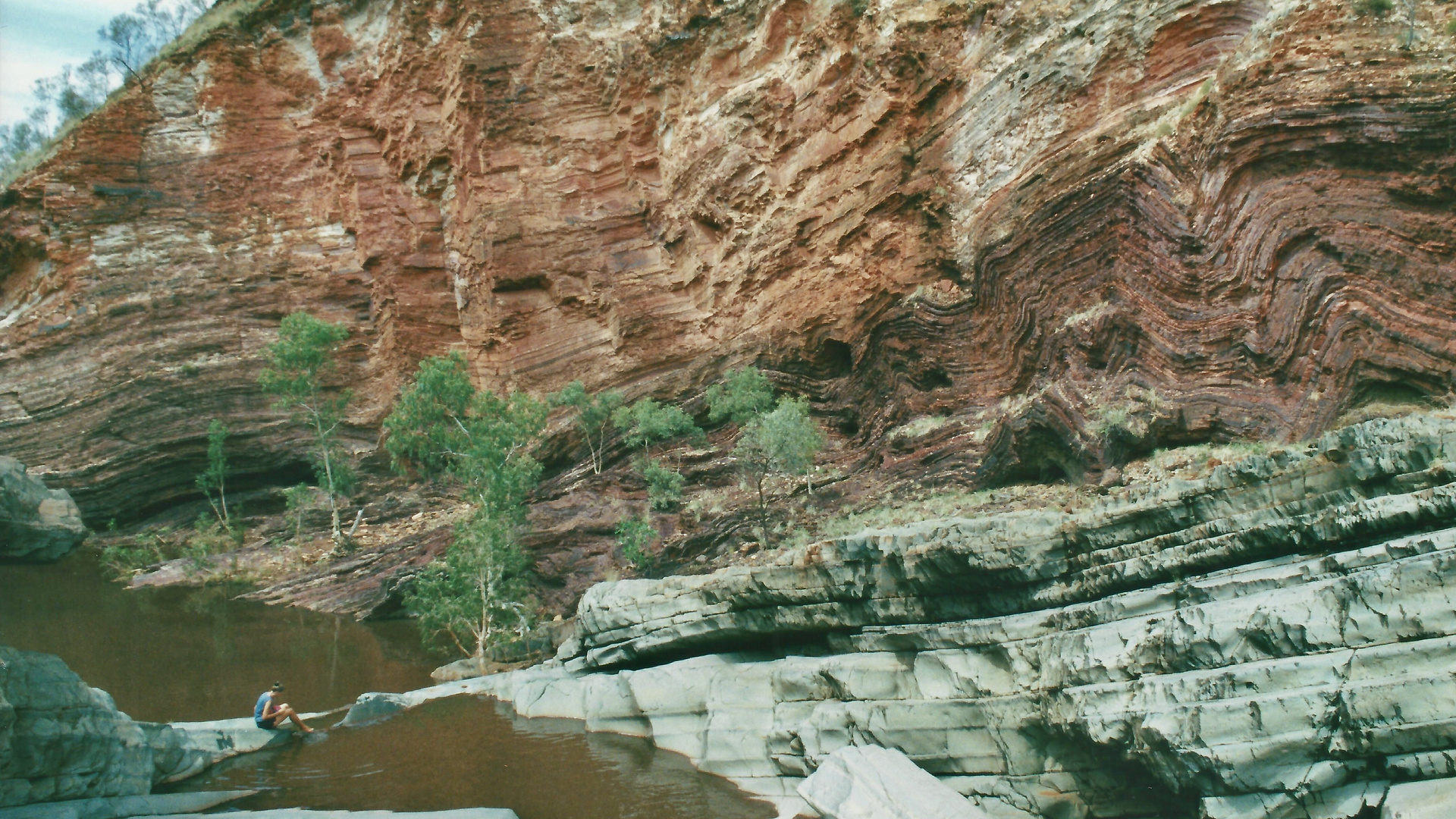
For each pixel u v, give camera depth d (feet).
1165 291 49.98
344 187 122.11
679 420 80.84
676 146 98.32
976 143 69.92
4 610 78.79
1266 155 45.19
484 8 111.75
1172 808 28.78
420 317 115.34
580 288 103.09
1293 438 42.19
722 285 91.25
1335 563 25.99
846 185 79.82
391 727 46.62
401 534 97.66
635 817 33.91
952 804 28.86
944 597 35.55
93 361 116.47
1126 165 53.88
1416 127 39.96
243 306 119.34
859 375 77.30
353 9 124.77
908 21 75.92
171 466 112.57
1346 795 23.50
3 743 30.91
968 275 68.39
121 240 121.29
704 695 40.93
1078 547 32.60
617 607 47.26
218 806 36.11
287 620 78.23
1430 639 23.30
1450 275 38.81
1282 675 24.82
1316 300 42.50
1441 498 24.91
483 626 62.34
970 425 62.75
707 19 97.14
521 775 38.68
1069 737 29.86
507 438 71.61
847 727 34.86
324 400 112.16
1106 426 47.73
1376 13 43.24
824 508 63.26
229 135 124.47
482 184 109.29
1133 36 58.70
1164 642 27.66
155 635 72.08
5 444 114.62
